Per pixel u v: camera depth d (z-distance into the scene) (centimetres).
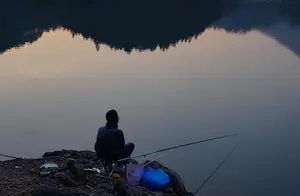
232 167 1218
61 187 746
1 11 10369
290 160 1282
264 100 2298
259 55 4600
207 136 1566
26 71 3647
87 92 2708
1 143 1566
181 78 3294
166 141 1506
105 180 795
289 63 3894
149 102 2336
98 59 4625
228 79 3169
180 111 2064
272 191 1050
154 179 829
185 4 12419
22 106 2278
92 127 1831
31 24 8481
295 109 2031
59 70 3734
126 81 3177
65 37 7044
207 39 6675
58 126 1845
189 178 1129
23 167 878
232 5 11638
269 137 1534
